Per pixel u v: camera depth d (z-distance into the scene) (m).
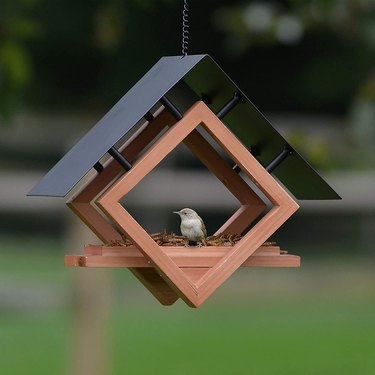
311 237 21.72
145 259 6.54
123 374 13.02
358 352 14.17
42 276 17.42
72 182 6.17
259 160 7.16
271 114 24.42
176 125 6.36
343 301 17.34
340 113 24.36
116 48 23.27
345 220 21.64
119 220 6.21
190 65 6.35
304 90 24.33
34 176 14.23
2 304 11.70
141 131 7.16
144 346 14.47
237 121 6.84
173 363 13.59
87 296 11.46
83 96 24.64
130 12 23.88
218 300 17.55
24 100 24.22
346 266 19.34
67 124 22.03
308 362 13.67
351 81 23.98
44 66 24.53
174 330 15.48
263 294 17.69
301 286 17.88
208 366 13.44
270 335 15.18
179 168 19.91
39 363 13.43
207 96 6.81
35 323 15.20
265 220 6.46
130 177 6.23
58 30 24.41
